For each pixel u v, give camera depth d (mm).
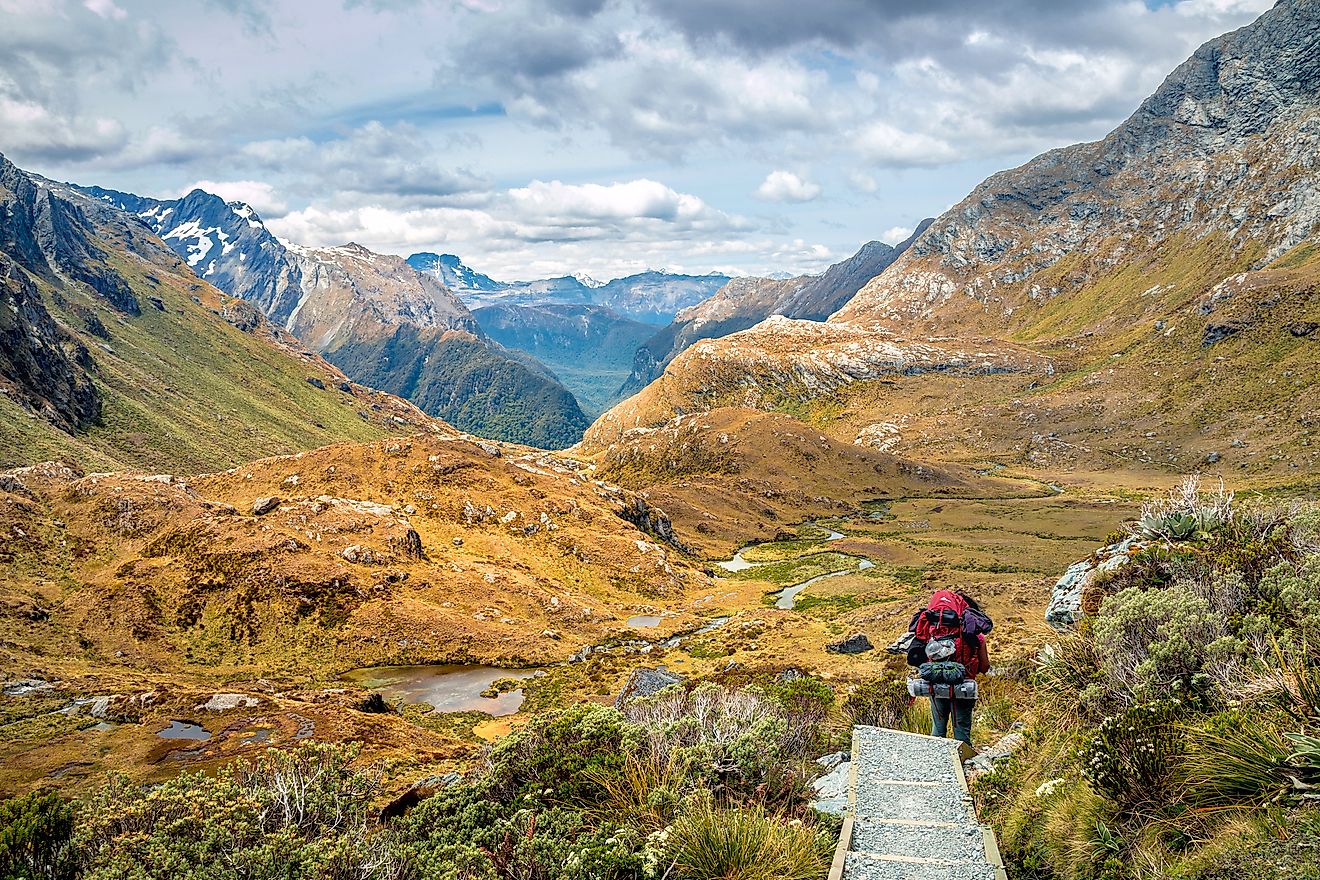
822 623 97938
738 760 8711
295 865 6812
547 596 113375
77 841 7195
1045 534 174500
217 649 88812
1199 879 5113
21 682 66438
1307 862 4625
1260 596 8797
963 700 9859
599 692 75188
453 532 134500
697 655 88250
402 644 93250
